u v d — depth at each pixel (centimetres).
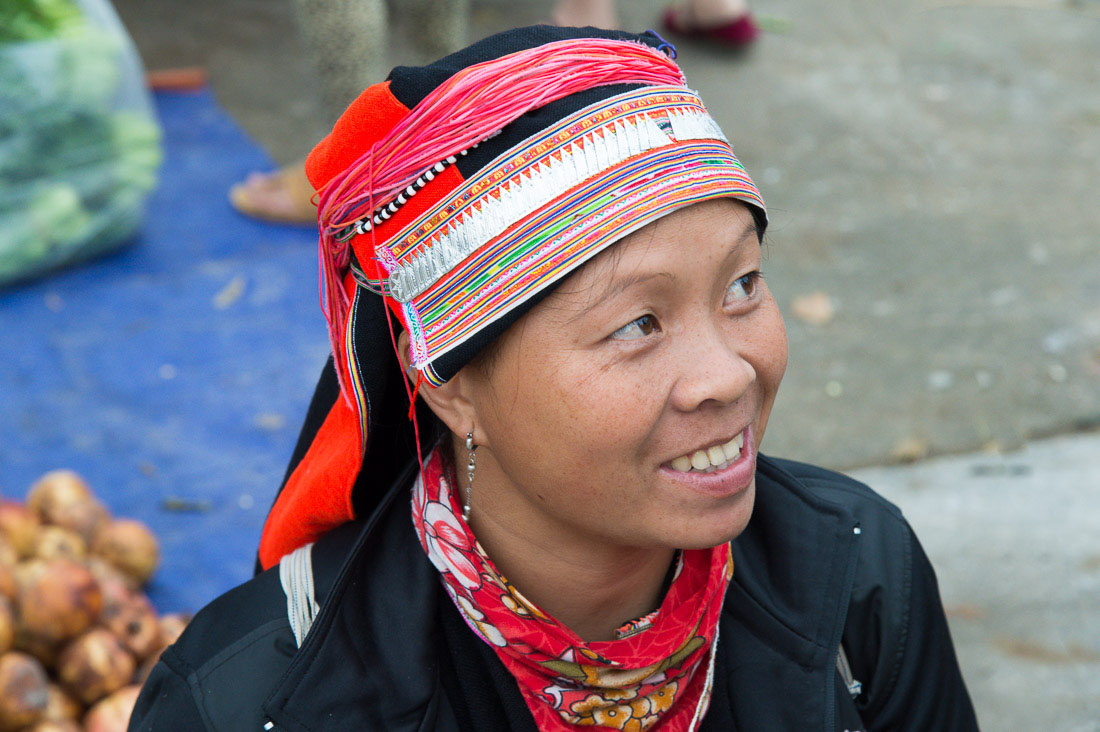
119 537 250
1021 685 239
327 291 103
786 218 414
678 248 86
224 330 345
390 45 515
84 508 251
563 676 105
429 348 93
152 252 382
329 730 103
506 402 92
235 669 107
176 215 403
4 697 199
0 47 338
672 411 88
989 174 448
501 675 107
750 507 95
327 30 317
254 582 116
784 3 612
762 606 116
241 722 104
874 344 348
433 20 346
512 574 108
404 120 90
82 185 363
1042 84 527
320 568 112
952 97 512
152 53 522
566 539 103
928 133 479
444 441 111
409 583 108
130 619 222
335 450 111
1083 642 249
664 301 87
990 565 269
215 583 260
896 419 318
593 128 87
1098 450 306
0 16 343
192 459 296
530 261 86
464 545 104
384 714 104
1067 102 510
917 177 444
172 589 258
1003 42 570
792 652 115
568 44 90
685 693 111
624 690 106
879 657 120
